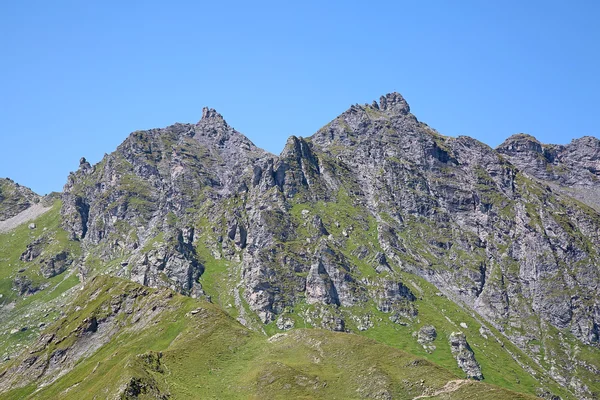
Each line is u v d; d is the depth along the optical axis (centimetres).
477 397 19675
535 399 19412
